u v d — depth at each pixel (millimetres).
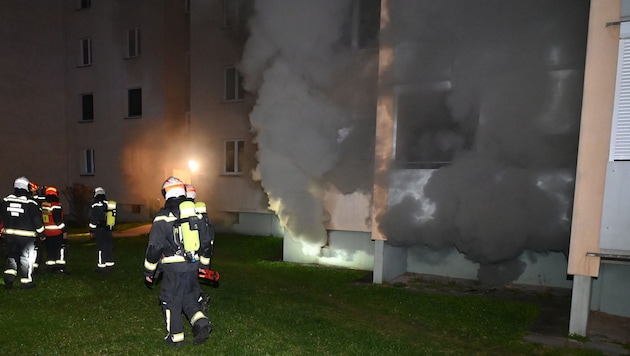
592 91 5051
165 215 3988
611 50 4945
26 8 18688
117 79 18609
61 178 20141
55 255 7316
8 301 5301
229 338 4332
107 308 5184
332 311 6012
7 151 18281
